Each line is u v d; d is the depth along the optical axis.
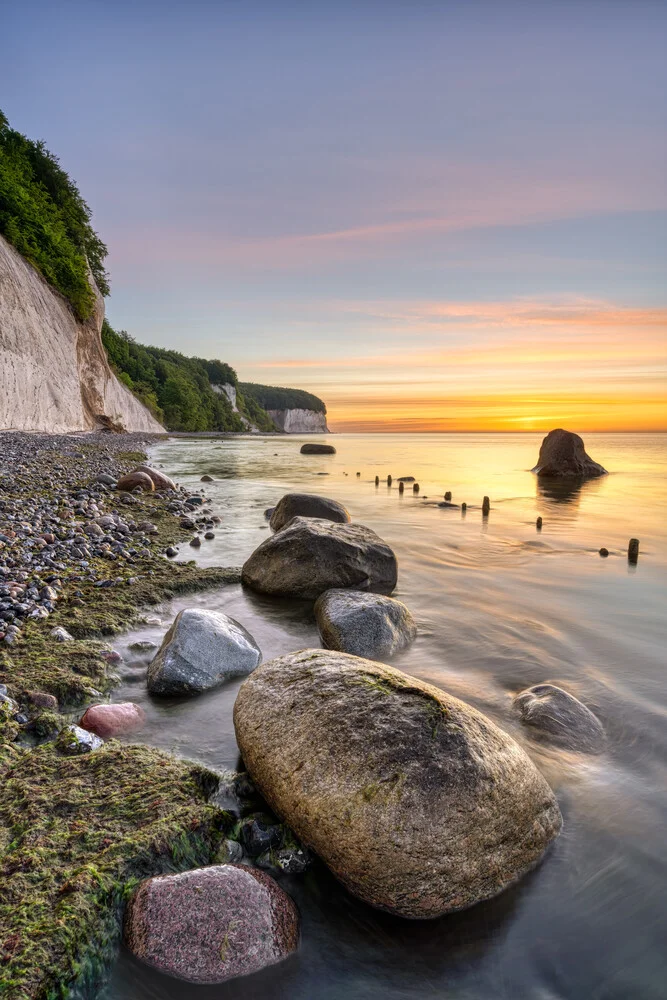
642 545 12.31
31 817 3.39
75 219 56.72
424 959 2.87
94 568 8.70
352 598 6.97
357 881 3.11
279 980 2.71
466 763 3.23
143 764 3.97
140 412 73.69
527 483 24.38
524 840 3.33
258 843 3.39
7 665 5.31
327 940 2.93
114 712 4.68
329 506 11.40
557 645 6.68
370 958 2.86
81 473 19.89
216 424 118.44
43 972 2.50
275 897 2.96
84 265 51.75
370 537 8.93
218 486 21.38
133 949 2.70
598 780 4.14
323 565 8.20
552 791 3.67
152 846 3.17
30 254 42.97
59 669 5.32
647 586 9.21
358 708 3.55
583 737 4.63
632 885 3.25
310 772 3.35
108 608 7.10
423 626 7.21
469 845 3.11
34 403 37.00
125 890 2.93
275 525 11.63
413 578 9.48
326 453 44.31
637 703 5.29
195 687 5.26
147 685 5.33
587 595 8.70
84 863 3.04
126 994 2.58
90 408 51.72
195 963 2.66
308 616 7.55
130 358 94.69
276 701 3.88
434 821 3.05
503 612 7.84
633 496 20.31
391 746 3.28
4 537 9.25
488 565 10.45
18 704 4.70
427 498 18.80
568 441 27.14
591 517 15.80
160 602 7.67
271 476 25.66
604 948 2.92
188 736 4.57
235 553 10.47
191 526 12.47
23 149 51.06
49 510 12.24
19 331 36.00
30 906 2.77
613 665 6.14
